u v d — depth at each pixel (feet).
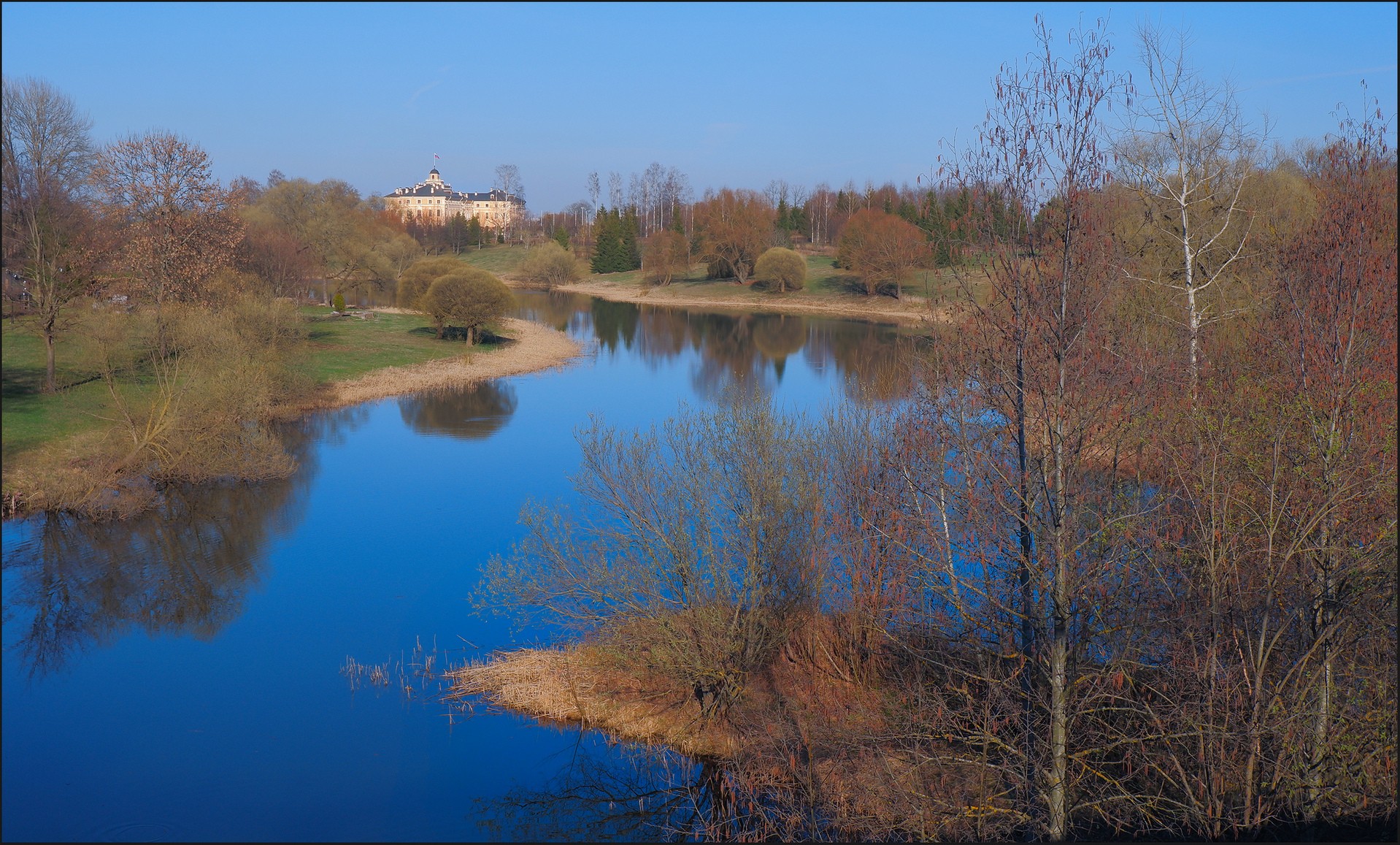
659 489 49.19
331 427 118.83
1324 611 34.47
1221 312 55.11
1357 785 33.65
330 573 69.82
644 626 48.78
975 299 35.04
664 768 44.75
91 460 86.74
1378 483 33.06
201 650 56.85
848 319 253.65
